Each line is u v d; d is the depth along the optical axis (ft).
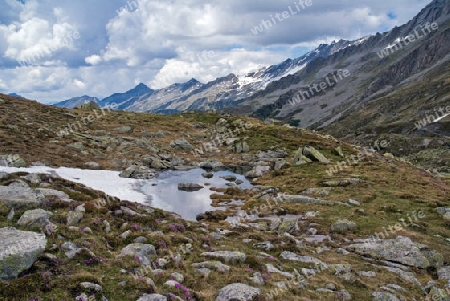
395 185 198.49
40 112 312.91
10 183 99.45
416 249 101.45
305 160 259.80
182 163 276.82
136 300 48.39
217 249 88.02
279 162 263.49
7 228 57.98
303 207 160.15
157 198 175.42
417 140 644.27
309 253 100.17
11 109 285.84
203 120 496.23
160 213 110.93
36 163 176.86
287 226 125.08
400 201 166.09
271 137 366.22
